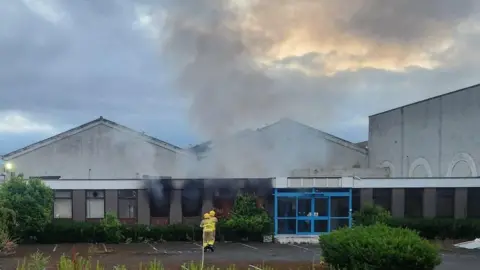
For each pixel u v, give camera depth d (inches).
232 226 1028.5
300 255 812.6
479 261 747.4
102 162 1291.8
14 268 652.7
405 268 478.3
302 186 1075.3
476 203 1118.4
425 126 1352.1
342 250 520.4
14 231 936.3
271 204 1077.1
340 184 1083.9
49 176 1234.6
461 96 1226.6
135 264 697.0
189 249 894.4
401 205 1109.1
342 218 1077.8
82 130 1291.8
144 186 1072.8
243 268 668.1
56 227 989.2
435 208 1112.8
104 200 1063.6
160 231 1026.7
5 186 963.3
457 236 1061.1
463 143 1214.3
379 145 1553.9
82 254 818.2
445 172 1270.9
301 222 1069.1
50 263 699.4
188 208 1082.1
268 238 1037.2
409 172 1407.5
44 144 1266.0
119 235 1002.7
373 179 1098.1
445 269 666.2
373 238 500.4
